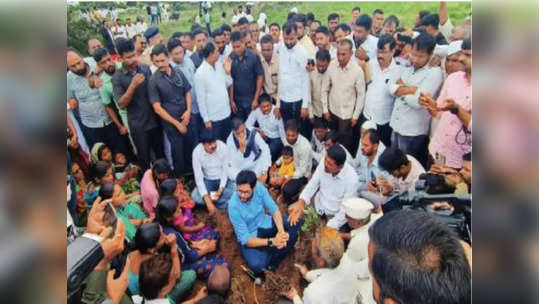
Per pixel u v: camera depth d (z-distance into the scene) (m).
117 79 1.77
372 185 1.87
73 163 1.82
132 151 1.85
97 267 1.73
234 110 1.83
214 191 1.90
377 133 1.84
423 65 1.75
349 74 1.78
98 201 1.84
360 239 1.82
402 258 1.04
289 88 1.81
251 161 1.87
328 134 1.84
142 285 1.79
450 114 1.78
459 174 1.82
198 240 1.88
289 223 1.89
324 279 1.82
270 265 1.88
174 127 1.84
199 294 1.87
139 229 1.76
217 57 1.77
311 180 1.88
